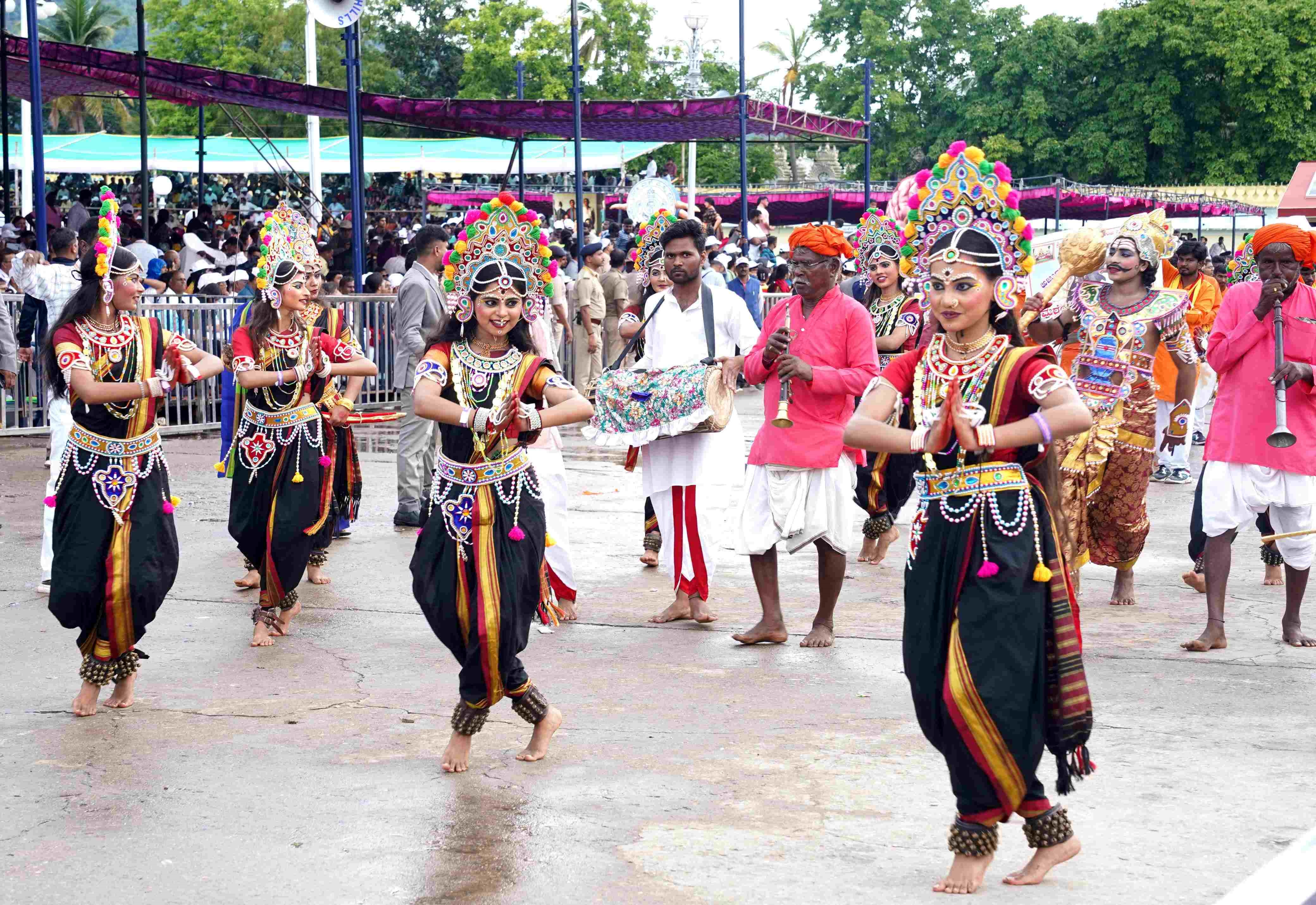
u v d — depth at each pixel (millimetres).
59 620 5586
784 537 6594
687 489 7129
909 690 5961
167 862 4113
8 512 10070
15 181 28094
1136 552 7520
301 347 6754
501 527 4895
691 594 7168
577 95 18281
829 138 23297
